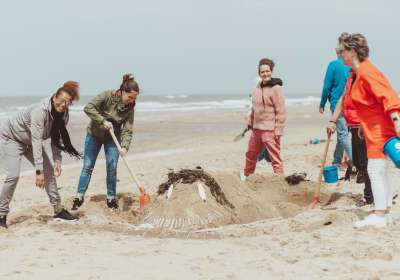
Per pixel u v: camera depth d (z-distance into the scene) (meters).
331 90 8.70
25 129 6.11
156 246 5.22
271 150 8.06
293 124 24.75
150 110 44.25
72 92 6.02
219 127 24.19
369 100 5.58
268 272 4.35
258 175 7.98
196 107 51.31
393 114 5.34
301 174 7.89
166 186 6.61
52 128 6.16
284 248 5.02
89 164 7.30
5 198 6.16
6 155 6.16
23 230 5.99
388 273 4.27
